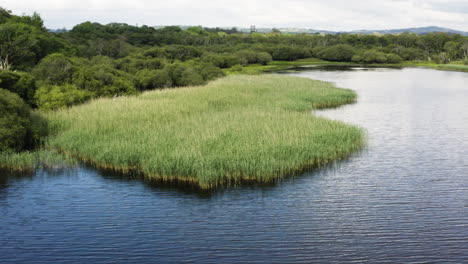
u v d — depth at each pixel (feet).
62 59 167.43
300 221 61.93
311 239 56.59
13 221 62.28
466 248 53.72
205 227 60.34
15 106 99.40
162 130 98.43
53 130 106.73
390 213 64.44
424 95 204.13
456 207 66.54
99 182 78.02
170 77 222.07
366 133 115.55
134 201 69.46
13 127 92.84
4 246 55.21
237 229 59.62
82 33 525.75
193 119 111.45
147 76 216.95
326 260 51.55
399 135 114.93
